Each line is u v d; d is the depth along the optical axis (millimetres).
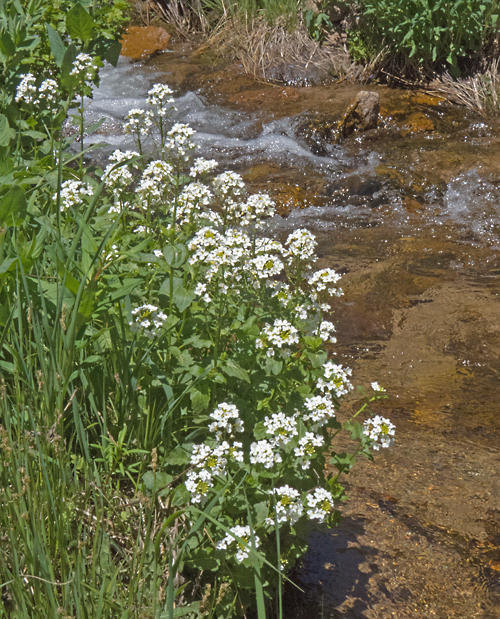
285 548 2303
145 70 9711
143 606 1874
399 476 3090
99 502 2117
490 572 2566
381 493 2979
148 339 2422
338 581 2518
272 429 2064
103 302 2281
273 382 2406
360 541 2709
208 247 2307
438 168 6832
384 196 6492
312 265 5262
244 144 7562
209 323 2518
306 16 9961
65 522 1948
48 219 2748
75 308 2096
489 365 4035
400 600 2439
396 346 4250
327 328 2459
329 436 2434
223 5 10883
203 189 2719
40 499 1859
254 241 2652
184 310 2475
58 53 3652
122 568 2041
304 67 9609
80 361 2363
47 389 2053
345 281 5055
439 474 3102
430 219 6141
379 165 6957
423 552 2656
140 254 2404
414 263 5324
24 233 2842
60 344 2170
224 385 2473
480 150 7203
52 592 1743
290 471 2232
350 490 2988
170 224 2906
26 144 4020
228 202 2840
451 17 8562
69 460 2148
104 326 2578
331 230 5906
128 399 2330
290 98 8727
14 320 2389
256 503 2137
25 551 1787
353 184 6582
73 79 3561
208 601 1907
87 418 2357
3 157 3125
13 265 2322
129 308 2342
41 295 2084
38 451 1844
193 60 10109
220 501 2094
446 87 8820
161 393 2506
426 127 7867
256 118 8156
